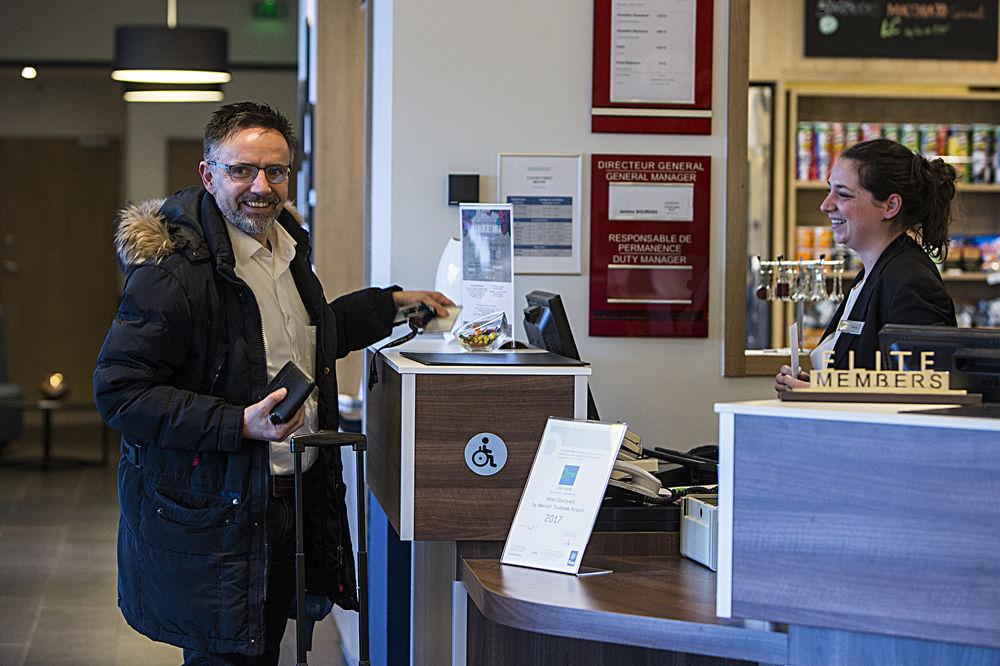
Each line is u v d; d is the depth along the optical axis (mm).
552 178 4383
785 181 7680
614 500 3438
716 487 3537
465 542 3363
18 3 12781
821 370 2646
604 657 3398
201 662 3393
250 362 3355
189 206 3385
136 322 3242
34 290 14414
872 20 7660
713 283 4461
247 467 3271
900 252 3590
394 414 3463
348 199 6445
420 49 4320
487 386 3336
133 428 3205
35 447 12188
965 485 2346
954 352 2672
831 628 2467
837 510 2451
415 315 3998
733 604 2541
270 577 3426
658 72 4395
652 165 4410
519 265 4383
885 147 3633
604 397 4438
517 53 4355
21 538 7887
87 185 14438
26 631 5852
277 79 13750
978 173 7637
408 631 3822
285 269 3613
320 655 5551
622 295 4422
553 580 3080
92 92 14367
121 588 3426
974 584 2344
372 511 4375
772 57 7633
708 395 4480
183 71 9383
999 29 7715
